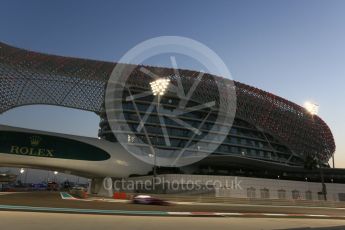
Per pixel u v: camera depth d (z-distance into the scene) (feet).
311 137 334.85
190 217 61.41
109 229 40.11
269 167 251.60
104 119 288.51
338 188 222.48
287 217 71.97
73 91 273.75
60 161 199.11
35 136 193.88
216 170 249.96
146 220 52.21
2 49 243.60
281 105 311.68
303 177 254.27
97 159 210.59
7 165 200.03
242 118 297.94
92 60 268.21
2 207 66.80
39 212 59.26
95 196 163.22
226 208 97.30
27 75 251.80
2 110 266.16
